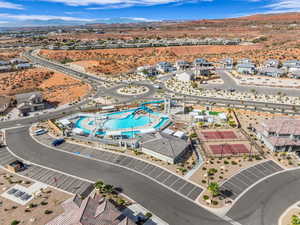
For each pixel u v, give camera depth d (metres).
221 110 110.00
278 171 64.94
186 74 163.75
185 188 58.50
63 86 157.38
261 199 54.47
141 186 59.59
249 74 174.62
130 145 78.94
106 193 56.94
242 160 70.38
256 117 102.00
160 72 194.00
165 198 55.31
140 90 146.38
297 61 177.12
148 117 106.62
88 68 199.12
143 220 48.91
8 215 50.38
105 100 129.00
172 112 109.25
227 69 195.75
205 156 72.94
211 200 53.66
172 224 48.12
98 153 75.62
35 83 163.88
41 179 62.94
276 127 76.69
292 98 124.56
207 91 140.88
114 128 96.00
